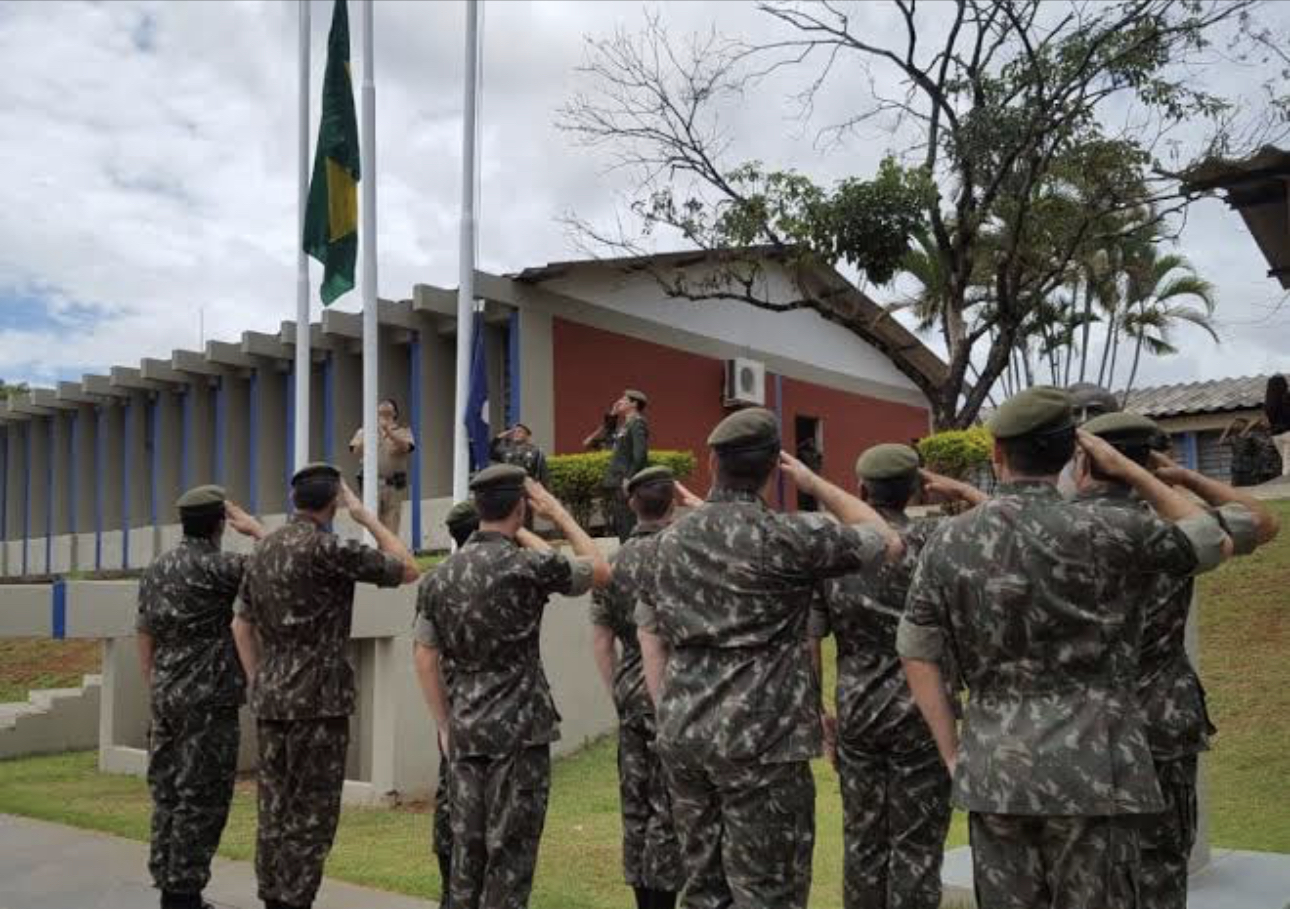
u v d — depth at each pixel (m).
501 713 4.86
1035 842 3.24
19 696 14.50
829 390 23.67
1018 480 3.43
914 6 17.64
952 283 18.81
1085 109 16.66
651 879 5.52
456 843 4.86
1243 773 8.59
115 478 23.42
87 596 10.27
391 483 13.29
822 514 4.30
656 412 19.33
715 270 18.91
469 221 12.76
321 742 5.43
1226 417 26.03
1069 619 3.22
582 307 18.25
